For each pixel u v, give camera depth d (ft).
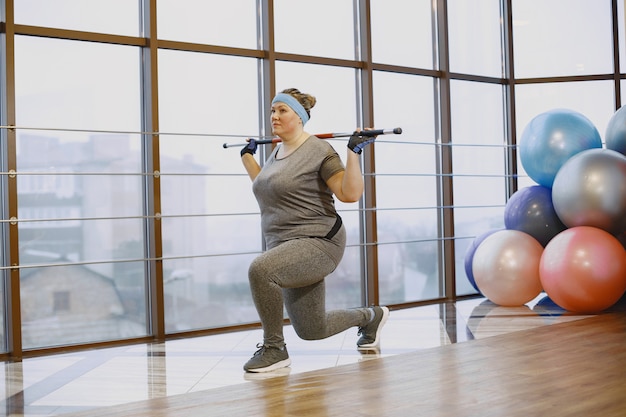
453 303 20.27
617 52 22.33
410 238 20.70
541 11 22.39
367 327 14.12
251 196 18.04
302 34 18.97
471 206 21.71
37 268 15.48
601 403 9.53
